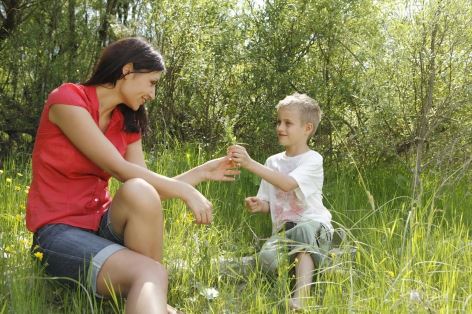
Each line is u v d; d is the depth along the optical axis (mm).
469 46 5297
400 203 4918
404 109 5422
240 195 4852
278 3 5883
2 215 3816
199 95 6355
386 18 5621
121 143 3240
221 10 6379
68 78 6496
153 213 2762
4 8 6418
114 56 3064
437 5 5184
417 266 3121
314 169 3725
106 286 2699
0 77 6480
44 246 2934
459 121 5402
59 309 2926
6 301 2734
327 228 3586
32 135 6477
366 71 5617
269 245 3426
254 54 5941
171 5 6391
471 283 3006
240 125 6160
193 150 6078
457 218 4547
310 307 2826
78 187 3064
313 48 6043
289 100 3918
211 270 3336
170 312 2725
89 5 6762
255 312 2861
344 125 6102
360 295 2967
